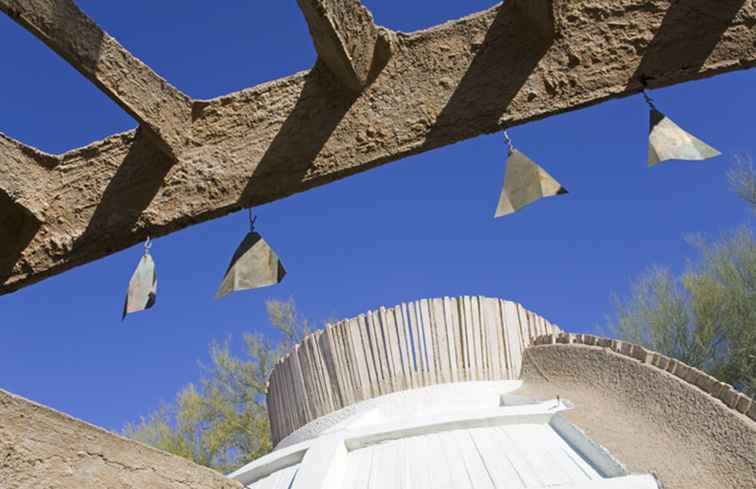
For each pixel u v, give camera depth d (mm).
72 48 2508
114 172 2953
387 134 2721
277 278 2770
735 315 13781
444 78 2740
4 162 2889
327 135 2773
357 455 5852
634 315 15023
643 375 5500
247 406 17250
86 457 2307
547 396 6414
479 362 7711
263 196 2770
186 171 2861
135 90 2693
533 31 2691
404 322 7789
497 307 8047
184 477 2533
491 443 5527
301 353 8320
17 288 2926
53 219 2930
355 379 7746
